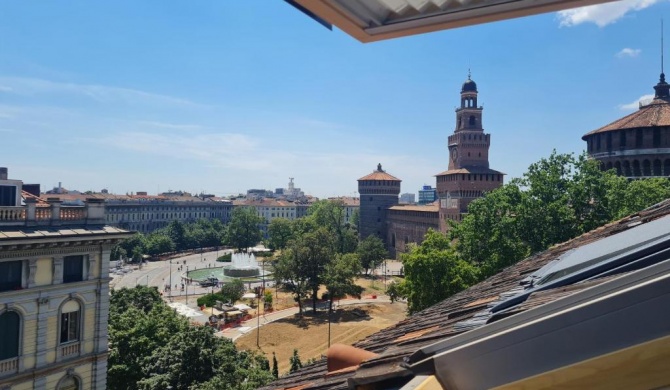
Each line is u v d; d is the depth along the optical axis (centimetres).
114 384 3241
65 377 2492
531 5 290
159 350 3250
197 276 11056
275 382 785
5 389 2214
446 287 3888
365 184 13112
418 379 250
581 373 201
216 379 2830
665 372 187
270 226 13400
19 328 2300
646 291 195
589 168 4206
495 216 4338
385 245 12669
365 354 542
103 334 2691
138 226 17638
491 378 223
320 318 6569
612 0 267
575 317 207
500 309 470
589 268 416
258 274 10969
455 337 272
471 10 306
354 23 333
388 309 6969
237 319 6569
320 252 6962
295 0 302
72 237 2477
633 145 5812
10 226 2331
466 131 11131
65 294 2500
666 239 373
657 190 4409
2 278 2253
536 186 4222
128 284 9894
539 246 4009
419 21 325
